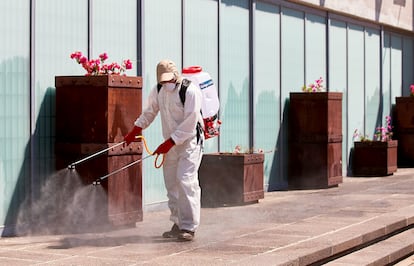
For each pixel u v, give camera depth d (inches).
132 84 345.7
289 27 569.9
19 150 334.0
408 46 807.1
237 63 505.0
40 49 343.6
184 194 311.6
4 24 326.3
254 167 457.4
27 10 337.4
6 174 327.9
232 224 364.8
